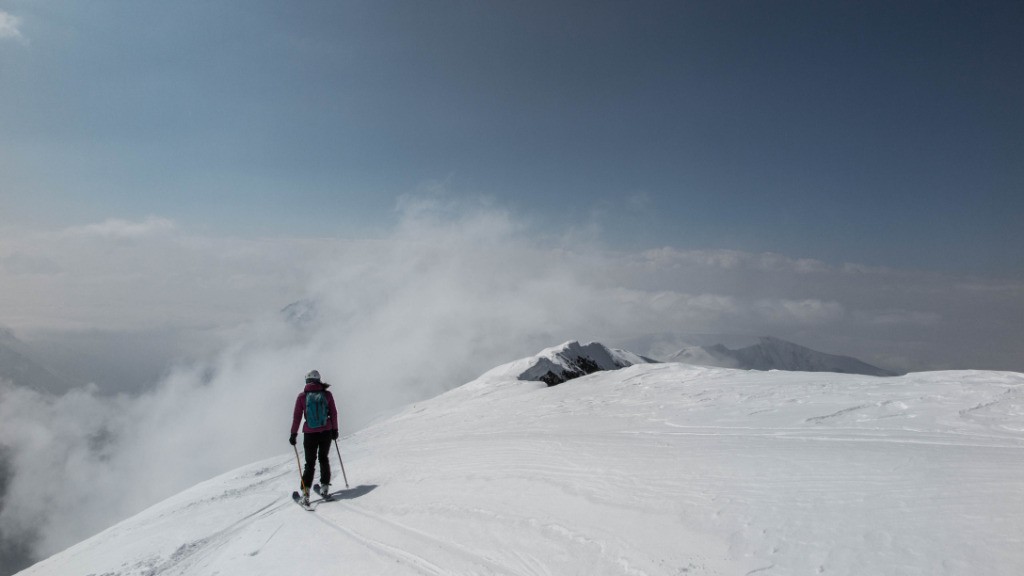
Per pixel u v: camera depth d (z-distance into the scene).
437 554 6.03
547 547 5.54
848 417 8.98
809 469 6.22
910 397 9.70
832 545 4.31
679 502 5.88
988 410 8.12
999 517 4.23
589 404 16.81
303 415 10.59
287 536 8.16
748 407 11.41
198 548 9.47
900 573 3.74
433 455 12.03
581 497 6.71
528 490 7.50
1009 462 5.52
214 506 12.90
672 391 16.03
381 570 5.92
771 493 5.66
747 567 4.26
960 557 3.78
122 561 10.24
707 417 10.95
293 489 12.48
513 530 6.20
